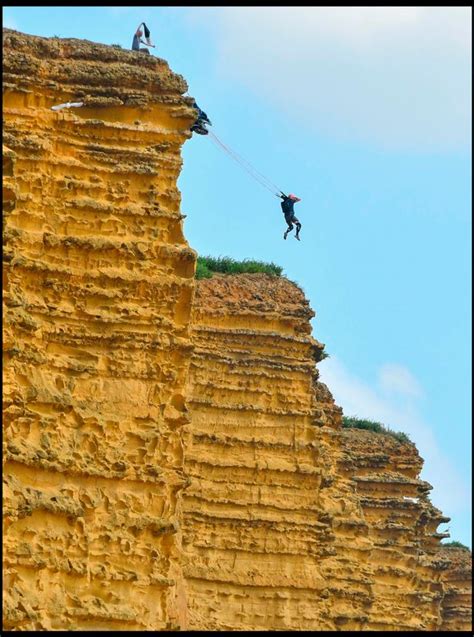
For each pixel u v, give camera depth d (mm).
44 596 90125
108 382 96000
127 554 94062
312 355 136875
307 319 137875
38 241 95000
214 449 131500
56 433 93000
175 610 96312
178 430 97312
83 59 99375
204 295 136250
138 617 93375
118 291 96875
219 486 130875
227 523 130000
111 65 99688
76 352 95562
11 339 91125
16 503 89500
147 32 104250
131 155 98812
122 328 96688
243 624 128375
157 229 98500
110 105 98875
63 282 95562
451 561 181750
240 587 128875
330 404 153500
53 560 90812
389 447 170000
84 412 94312
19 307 92250
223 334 135000
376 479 166125
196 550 129000
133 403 96312
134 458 95562
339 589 143125
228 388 133250
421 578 162375
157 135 99500
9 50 97625
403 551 162125
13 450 90438
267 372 134500
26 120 97000
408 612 159375
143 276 97438
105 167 98188
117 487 94750
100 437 94625
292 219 127438
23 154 95750
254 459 132125
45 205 96062
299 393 135000
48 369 94125
